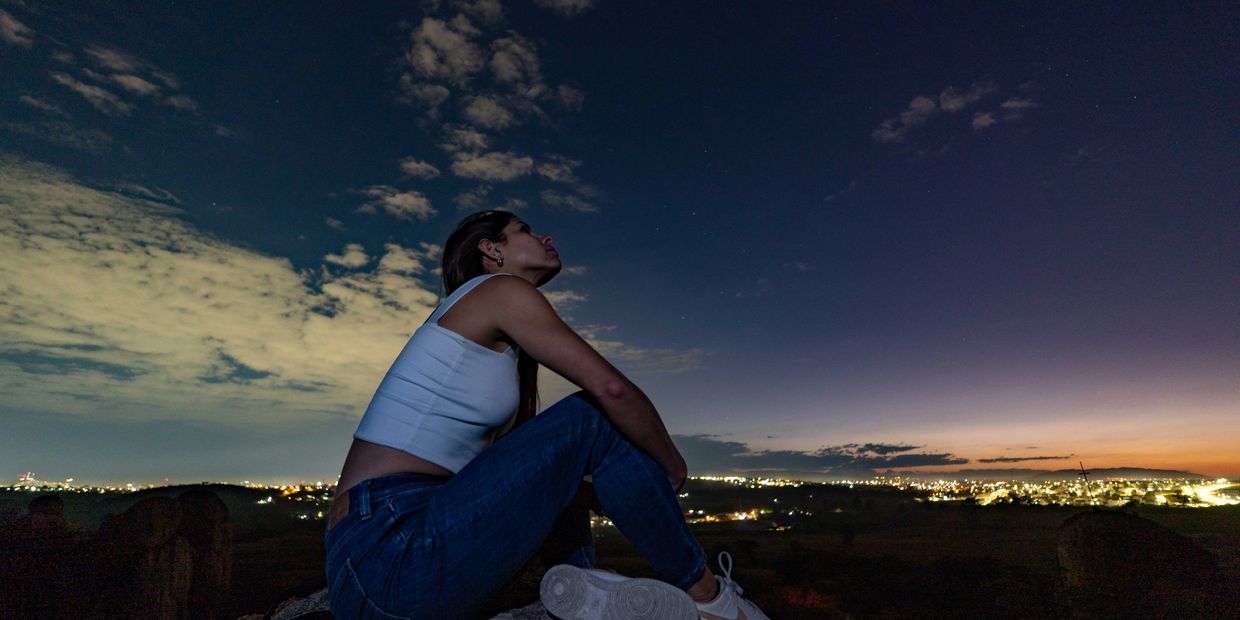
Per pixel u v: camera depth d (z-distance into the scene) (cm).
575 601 107
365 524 99
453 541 96
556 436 102
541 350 105
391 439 104
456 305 110
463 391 106
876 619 1411
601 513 135
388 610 97
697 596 111
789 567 2327
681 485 112
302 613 150
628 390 102
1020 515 3169
